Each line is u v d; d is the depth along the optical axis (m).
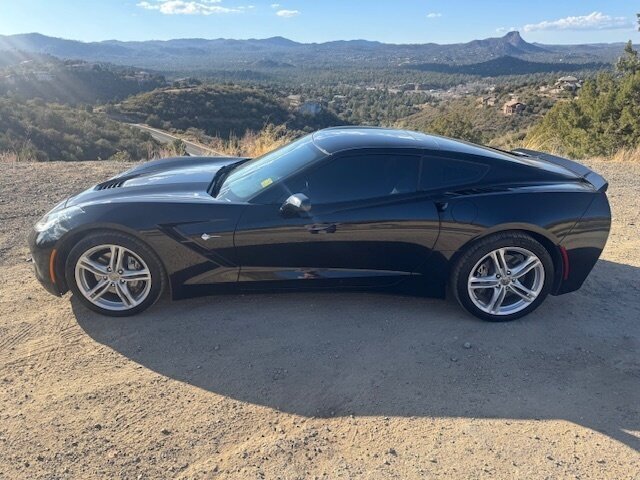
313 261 3.57
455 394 2.97
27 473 2.37
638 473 2.42
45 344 3.35
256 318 3.69
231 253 3.51
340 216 3.48
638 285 4.30
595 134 16.11
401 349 3.38
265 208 3.49
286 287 3.65
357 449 2.56
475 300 3.65
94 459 2.46
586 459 2.51
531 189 3.63
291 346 3.39
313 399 2.92
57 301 3.87
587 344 3.47
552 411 2.85
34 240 3.51
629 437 2.66
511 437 2.65
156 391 2.95
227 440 2.61
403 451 2.55
